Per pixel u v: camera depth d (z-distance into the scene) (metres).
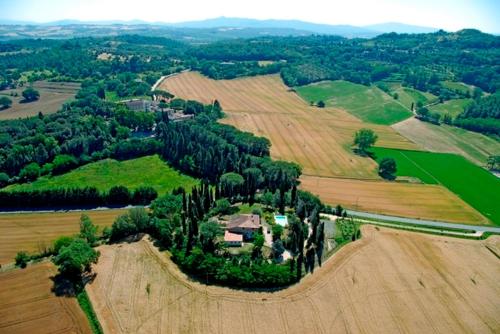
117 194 157.12
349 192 173.50
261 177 168.00
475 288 109.62
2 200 151.88
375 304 101.19
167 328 91.25
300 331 91.56
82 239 117.81
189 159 188.75
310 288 105.81
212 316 95.06
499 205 168.50
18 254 114.81
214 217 140.25
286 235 128.88
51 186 172.38
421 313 99.31
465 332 94.50
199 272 109.12
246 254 117.69
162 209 134.75
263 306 98.75
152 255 118.50
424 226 145.50
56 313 95.62
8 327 91.38
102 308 97.00
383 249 125.81
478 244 133.00
